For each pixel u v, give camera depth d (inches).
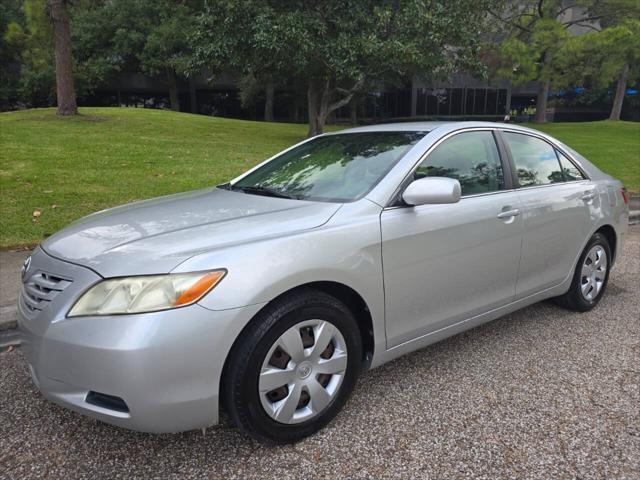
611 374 134.8
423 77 667.4
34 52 906.1
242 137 669.9
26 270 111.5
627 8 962.1
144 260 94.1
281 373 100.7
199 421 94.4
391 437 108.6
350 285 108.7
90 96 1493.6
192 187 343.9
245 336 96.7
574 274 171.3
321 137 162.9
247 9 488.4
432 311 126.3
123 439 109.3
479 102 1582.2
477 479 96.0
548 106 1743.4
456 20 522.3
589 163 183.3
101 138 514.9
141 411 89.4
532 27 1005.8
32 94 1334.9
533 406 119.9
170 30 1249.4
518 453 103.2
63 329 92.7
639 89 1718.8
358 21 510.6
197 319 90.6
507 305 147.6
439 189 112.7
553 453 103.1
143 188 334.6
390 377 134.2
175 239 100.2
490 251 136.5
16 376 137.2
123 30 1289.4
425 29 506.9
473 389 127.7
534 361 142.6
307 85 682.8
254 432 100.2
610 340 155.9
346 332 110.0
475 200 135.0
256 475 97.7
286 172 145.8
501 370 137.5
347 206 114.8
